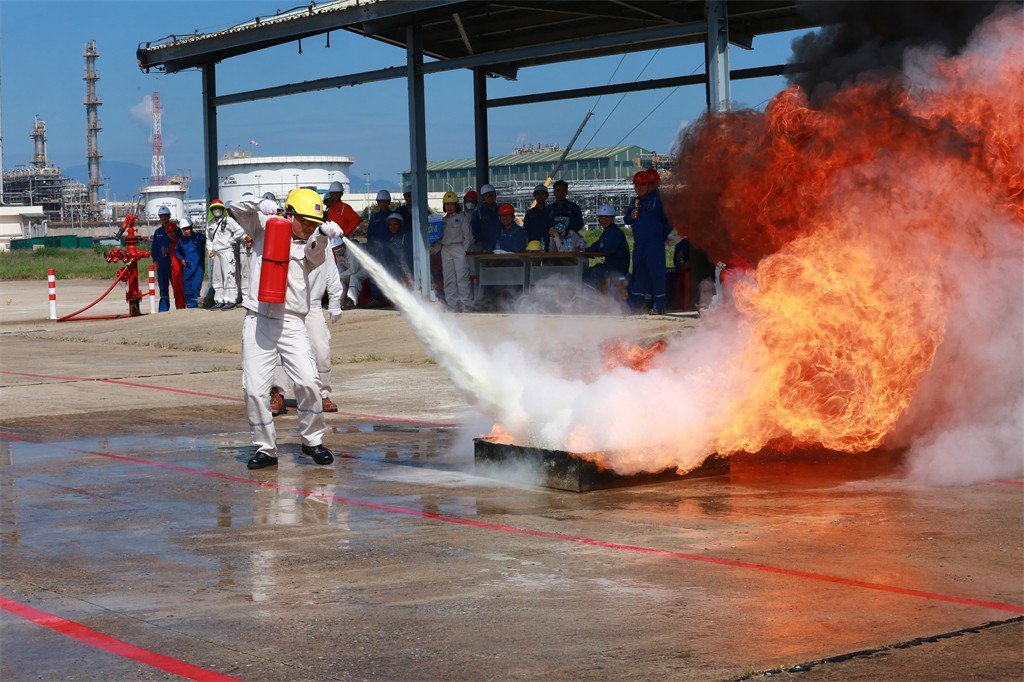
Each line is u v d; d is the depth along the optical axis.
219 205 10.86
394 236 21.14
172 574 5.51
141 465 8.61
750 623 4.62
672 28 16.14
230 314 21.55
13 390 13.16
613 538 6.12
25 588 5.29
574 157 48.81
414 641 4.46
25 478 8.11
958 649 4.29
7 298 34.88
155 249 24.31
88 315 26.56
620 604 4.91
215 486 7.78
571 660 4.22
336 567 5.61
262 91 22.56
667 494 7.30
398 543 6.09
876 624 4.59
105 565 5.70
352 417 10.95
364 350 16.38
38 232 128.38
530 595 5.07
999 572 5.32
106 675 4.12
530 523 6.53
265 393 8.43
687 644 4.38
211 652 4.36
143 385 13.62
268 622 4.73
